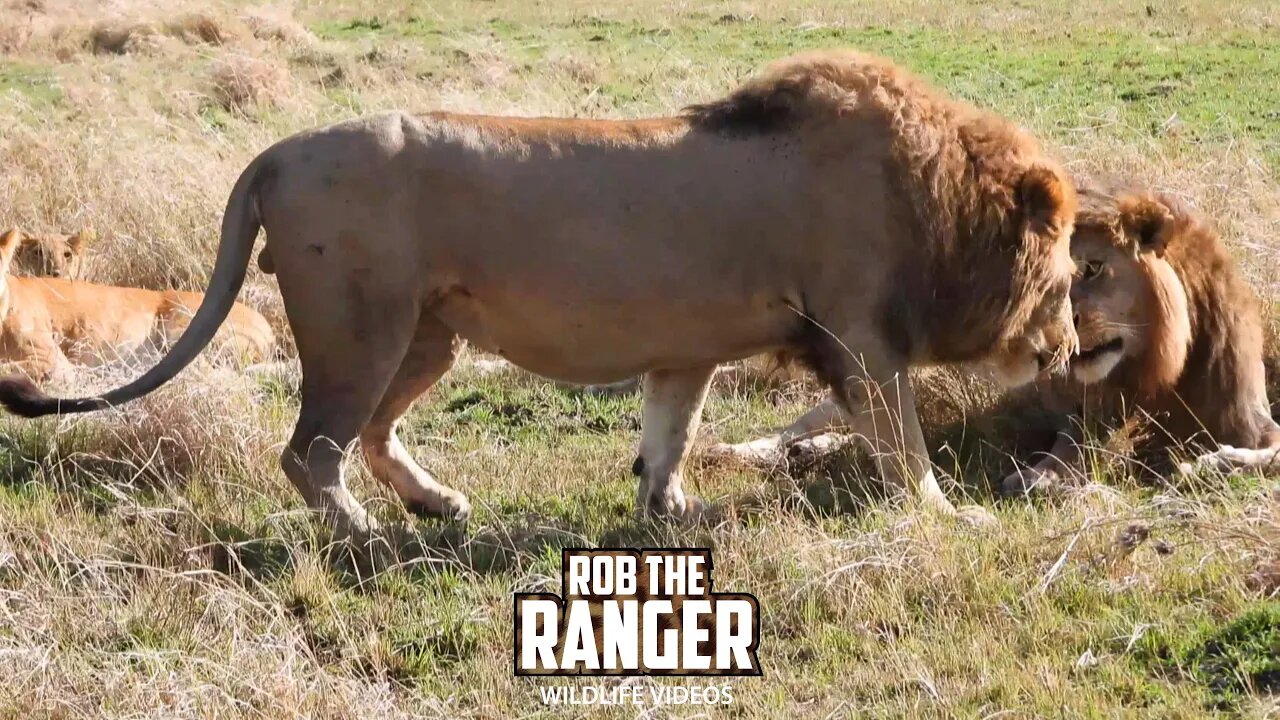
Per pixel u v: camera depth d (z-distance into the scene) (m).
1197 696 5.64
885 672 6.14
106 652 6.40
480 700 6.14
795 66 7.72
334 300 7.34
